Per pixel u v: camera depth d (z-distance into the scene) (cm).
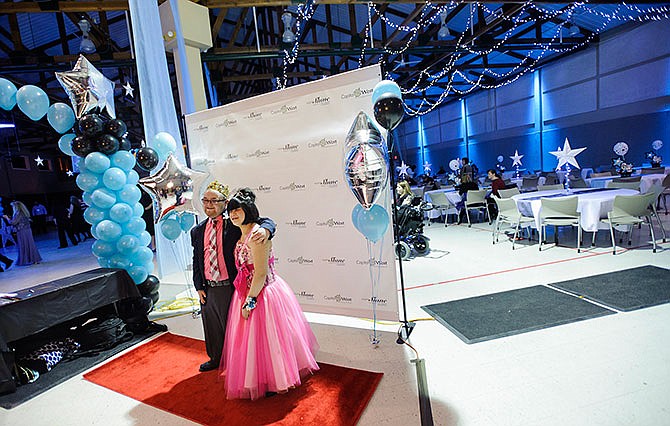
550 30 1011
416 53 927
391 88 241
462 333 276
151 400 233
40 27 763
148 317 399
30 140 1675
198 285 258
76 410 232
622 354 228
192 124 368
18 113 1228
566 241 542
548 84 1227
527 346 249
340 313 313
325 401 212
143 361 291
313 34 983
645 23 915
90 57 715
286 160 317
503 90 1423
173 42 564
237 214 217
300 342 232
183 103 566
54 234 1522
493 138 1504
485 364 233
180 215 372
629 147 995
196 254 256
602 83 1045
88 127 335
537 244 542
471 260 487
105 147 344
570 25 977
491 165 1536
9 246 1182
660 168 755
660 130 920
